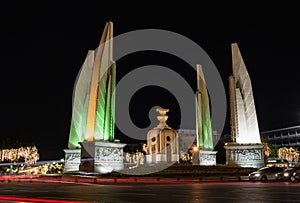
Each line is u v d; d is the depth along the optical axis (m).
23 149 68.06
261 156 45.69
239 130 47.47
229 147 47.19
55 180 36.00
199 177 36.59
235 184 29.20
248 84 48.16
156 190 22.39
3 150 66.19
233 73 49.38
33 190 23.16
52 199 16.78
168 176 37.12
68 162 45.31
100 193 20.12
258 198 16.53
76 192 21.03
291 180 32.03
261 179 33.81
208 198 16.75
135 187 25.89
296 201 15.16
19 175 52.38
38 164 68.81
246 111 47.75
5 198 17.45
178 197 17.34
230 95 49.25
